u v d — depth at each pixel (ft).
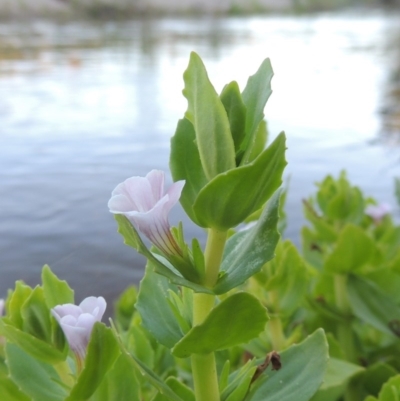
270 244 0.29
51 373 0.35
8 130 1.41
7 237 0.83
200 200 0.27
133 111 1.59
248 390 0.31
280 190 0.30
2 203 0.96
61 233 0.85
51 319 0.32
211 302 0.29
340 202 0.67
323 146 1.39
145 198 0.26
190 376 0.49
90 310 0.30
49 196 0.98
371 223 0.77
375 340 0.64
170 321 0.32
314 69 2.49
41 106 1.63
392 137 1.44
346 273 0.59
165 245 0.27
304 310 0.61
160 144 1.29
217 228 0.28
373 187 1.14
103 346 0.29
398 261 0.61
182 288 0.31
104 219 0.90
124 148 1.27
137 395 0.34
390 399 0.39
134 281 0.72
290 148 1.37
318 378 0.33
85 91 1.85
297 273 0.51
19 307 0.33
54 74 2.08
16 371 0.34
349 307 0.60
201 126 0.27
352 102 1.85
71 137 1.34
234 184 0.26
